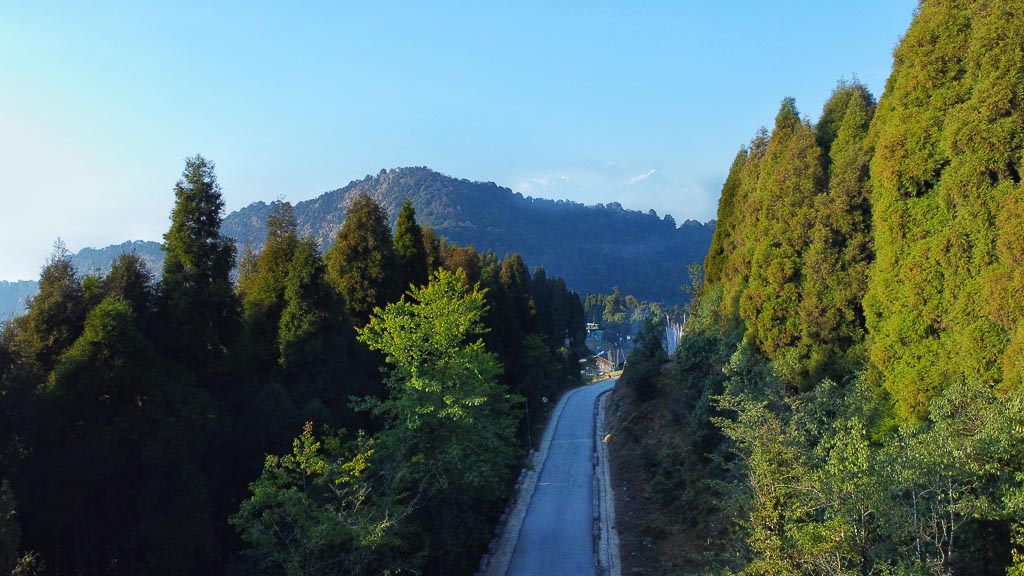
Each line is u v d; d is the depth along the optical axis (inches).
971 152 555.8
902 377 625.6
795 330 866.1
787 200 908.6
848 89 1139.9
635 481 1177.4
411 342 799.1
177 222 695.7
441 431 781.3
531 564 840.9
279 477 572.1
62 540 536.1
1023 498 334.3
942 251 590.6
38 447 519.2
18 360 543.5
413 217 1279.5
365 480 678.5
